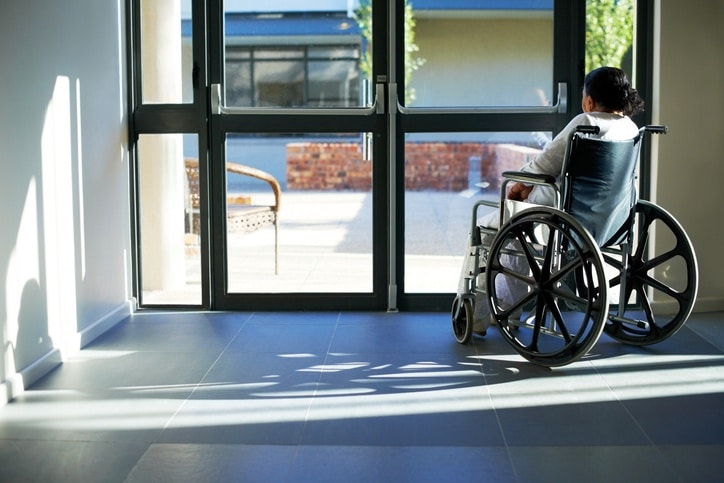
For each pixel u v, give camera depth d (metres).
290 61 4.81
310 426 3.12
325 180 4.86
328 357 3.98
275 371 3.78
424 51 4.77
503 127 4.78
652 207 4.05
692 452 2.88
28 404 3.38
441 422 3.16
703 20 4.64
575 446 2.93
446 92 4.79
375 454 2.88
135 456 2.87
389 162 4.80
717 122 4.71
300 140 4.84
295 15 4.79
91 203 4.35
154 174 4.91
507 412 3.25
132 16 4.78
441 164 4.83
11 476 2.72
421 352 4.05
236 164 4.86
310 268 4.92
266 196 4.88
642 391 3.48
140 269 4.96
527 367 3.81
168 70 4.82
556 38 4.74
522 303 3.87
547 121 4.77
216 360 3.95
